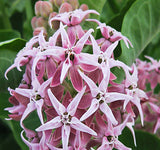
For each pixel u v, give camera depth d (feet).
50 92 0.40
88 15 0.50
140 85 0.57
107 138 0.43
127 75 0.44
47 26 0.51
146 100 0.57
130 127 0.45
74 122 0.40
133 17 0.53
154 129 0.59
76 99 0.40
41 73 0.43
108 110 0.40
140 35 0.55
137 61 0.63
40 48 0.43
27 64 0.45
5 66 0.51
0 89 0.53
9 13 0.88
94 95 0.41
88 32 0.41
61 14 0.46
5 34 0.66
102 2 0.56
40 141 0.42
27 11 0.67
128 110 0.45
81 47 0.41
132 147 0.55
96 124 0.43
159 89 0.71
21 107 0.44
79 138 0.40
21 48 0.50
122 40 0.49
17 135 0.55
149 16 0.55
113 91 0.44
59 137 0.41
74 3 0.51
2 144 0.73
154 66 0.61
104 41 0.47
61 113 0.40
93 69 0.41
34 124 0.55
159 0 0.55
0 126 0.76
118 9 0.68
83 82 0.43
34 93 0.41
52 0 0.52
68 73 0.42
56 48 0.41
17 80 0.53
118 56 0.53
